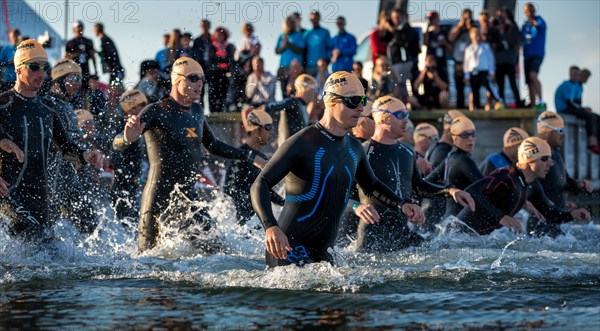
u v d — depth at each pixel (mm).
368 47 18031
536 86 14594
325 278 5332
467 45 14445
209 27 12836
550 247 8148
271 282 5289
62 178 8617
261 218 5332
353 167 5773
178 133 7566
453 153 9430
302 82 10578
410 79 14211
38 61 7133
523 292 5051
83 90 11438
